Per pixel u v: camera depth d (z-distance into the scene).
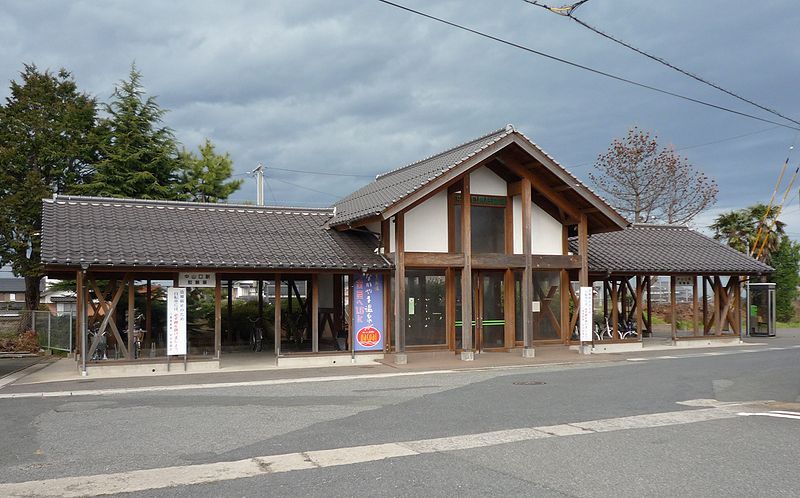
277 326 16.70
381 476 6.39
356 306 17.50
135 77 27.31
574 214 19.41
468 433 8.45
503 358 17.86
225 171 29.27
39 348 21.55
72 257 14.07
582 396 11.53
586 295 19.17
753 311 27.92
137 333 17.45
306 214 19.67
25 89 25.69
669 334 26.95
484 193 19.03
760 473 6.48
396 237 17.14
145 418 9.59
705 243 24.30
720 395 11.70
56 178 25.48
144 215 17.23
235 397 11.61
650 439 8.07
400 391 12.25
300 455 7.29
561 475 6.43
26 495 5.88
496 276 19.33
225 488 6.04
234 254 15.90
